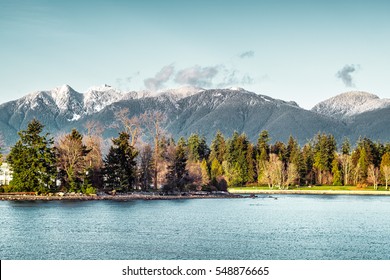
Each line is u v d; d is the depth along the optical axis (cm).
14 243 5750
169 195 13850
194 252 5378
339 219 8956
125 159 13050
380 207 11750
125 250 5422
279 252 5500
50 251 5319
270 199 14438
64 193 12106
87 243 5812
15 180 12050
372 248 5853
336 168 19575
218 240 6178
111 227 7181
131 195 12800
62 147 12262
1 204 10331
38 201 11194
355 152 19975
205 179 15638
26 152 11912
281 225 7869
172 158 14388
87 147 13225
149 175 14188
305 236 6700
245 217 8975
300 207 11519
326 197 15862
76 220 7888
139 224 7588
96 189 12675
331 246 5947
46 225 7244
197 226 7488
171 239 6181
